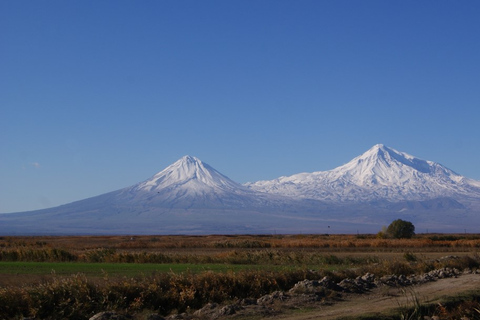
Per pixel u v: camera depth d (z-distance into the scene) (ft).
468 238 444.55
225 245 325.83
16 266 169.68
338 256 211.61
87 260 202.69
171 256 199.41
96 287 85.97
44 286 82.94
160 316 75.92
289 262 185.37
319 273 118.11
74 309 78.13
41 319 75.41
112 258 195.83
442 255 227.81
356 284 104.63
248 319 75.46
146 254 197.16
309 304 86.79
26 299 78.23
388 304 86.69
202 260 192.34
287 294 93.86
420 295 96.78
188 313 82.23
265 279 103.81
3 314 75.15
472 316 80.69
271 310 80.84
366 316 74.59
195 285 93.81
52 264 180.65
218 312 79.56
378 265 140.05
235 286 98.12
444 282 117.39
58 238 584.40
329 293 95.91
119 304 83.15
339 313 77.77
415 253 242.17
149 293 87.10
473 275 130.31
